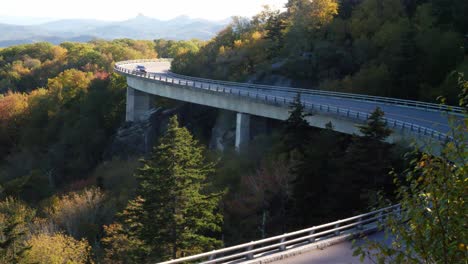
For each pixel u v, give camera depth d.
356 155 29.03
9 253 25.53
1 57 157.38
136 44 172.25
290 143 37.41
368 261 16.55
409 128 32.75
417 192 7.44
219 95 56.19
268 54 78.56
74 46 165.75
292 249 17.27
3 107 91.06
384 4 72.44
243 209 34.34
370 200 24.47
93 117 83.12
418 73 56.19
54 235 30.19
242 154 45.44
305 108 43.47
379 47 64.88
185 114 74.81
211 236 31.75
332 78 64.12
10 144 88.25
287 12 91.94
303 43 72.06
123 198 40.34
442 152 7.34
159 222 23.59
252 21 99.75
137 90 80.88
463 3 64.75
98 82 97.44
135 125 75.06
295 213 29.78
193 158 26.77
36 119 88.75
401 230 7.24
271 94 56.00
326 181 29.14
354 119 38.81
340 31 71.50
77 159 73.31
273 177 35.59
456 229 6.52
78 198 39.59
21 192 48.00
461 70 50.88
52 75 132.88
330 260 16.73
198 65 87.56
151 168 24.73
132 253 24.42
